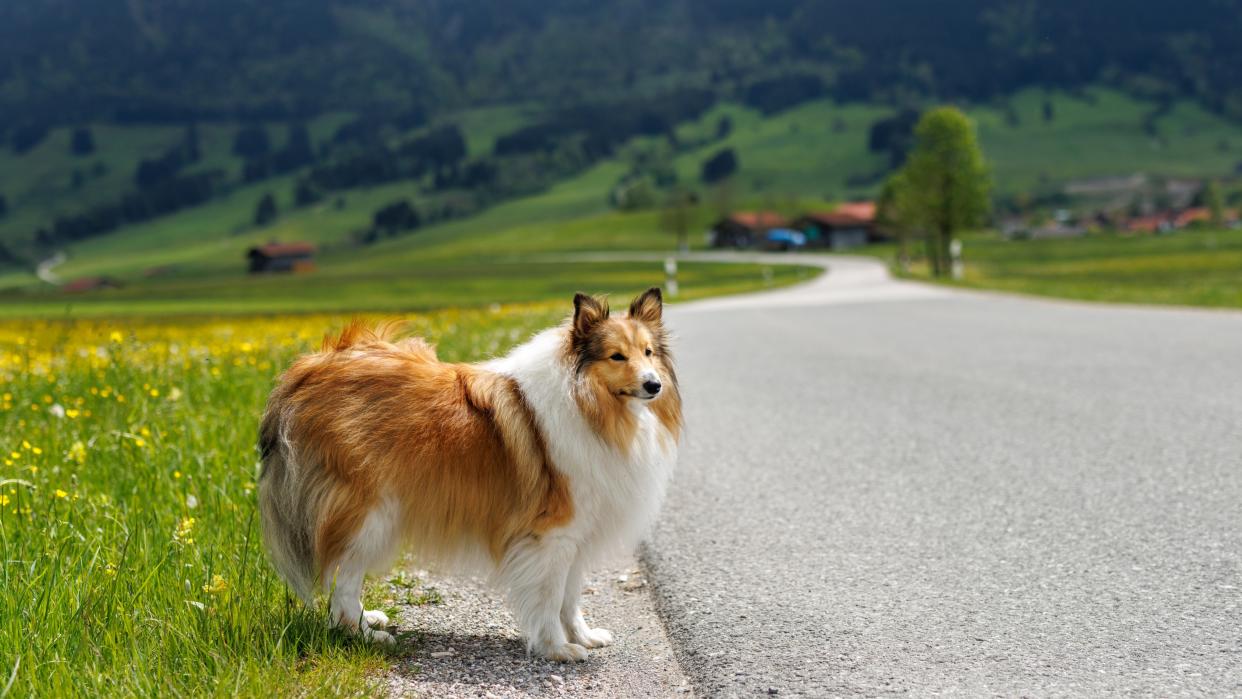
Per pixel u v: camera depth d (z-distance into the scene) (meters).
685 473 7.99
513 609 4.53
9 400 9.02
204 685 3.74
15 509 5.44
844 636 4.50
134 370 10.54
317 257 194.88
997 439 8.70
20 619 4.01
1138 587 4.95
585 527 4.51
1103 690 3.81
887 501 6.86
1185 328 17.34
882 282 57.34
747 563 5.67
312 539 4.36
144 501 5.93
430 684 4.09
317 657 4.13
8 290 137.75
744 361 15.77
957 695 3.83
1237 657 4.05
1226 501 6.38
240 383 10.23
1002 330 19.08
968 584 5.14
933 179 64.62
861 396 11.48
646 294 4.84
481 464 4.42
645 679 4.22
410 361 4.65
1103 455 7.85
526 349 4.74
